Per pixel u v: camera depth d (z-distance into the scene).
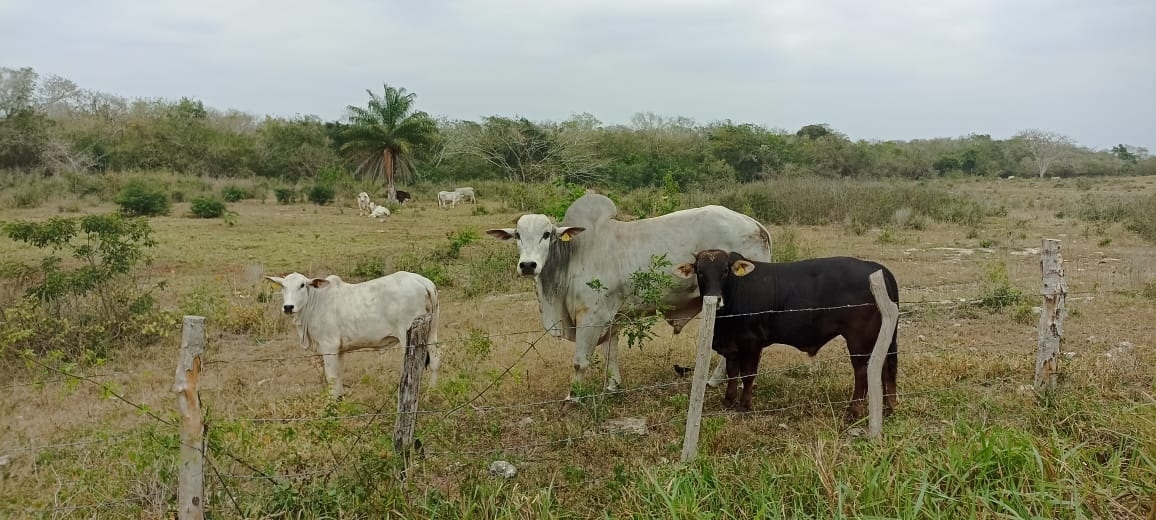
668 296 6.82
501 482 4.48
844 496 4.07
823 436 5.05
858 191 23.14
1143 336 8.13
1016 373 6.77
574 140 45.12
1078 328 8.52
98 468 4.64
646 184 40.19
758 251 6.91
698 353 4.66
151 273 13.06
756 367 6.24
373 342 7.03
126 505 4.17
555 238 6.69
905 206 22.20
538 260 6.52
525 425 5.84
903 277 12.22
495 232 6.79
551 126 48.88
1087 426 5.15
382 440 4.35
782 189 23.83
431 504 4.12
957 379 6.67
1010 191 39.34
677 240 6.76
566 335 7.01
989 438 4.49
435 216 27.20
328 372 6.91
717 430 5.34
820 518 3.92
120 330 8.50
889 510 3.97
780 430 5.70
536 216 6.63
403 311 6.90
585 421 5.86
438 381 6.98
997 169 61.22
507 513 3.98
